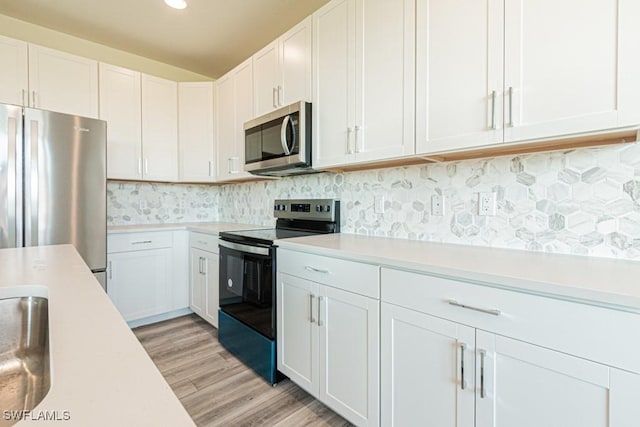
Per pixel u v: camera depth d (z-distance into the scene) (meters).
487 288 1.01
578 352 0.84
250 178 2.83
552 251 1.35
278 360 1.85
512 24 1.17
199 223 3.37
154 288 2.77
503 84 1.19
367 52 1.66
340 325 1.48
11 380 0.85
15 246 1.93
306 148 1.99
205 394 1.78
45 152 2.04
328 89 1.88
